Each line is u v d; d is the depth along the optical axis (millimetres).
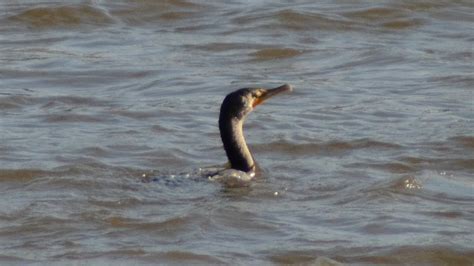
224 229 12602
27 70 20609
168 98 18969
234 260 11789
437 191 13961
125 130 16844
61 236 12359
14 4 24891
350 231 12602
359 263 11820
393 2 25094
